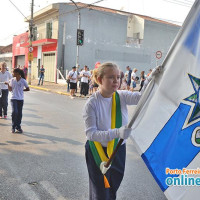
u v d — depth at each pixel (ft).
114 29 95.76
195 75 5.63
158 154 6.29
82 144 18.89
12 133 21.50
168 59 6.10
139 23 102.99
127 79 58.08
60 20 87.51
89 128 7.39
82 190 11.79
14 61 131.54
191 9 5.53
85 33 90.58
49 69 94.63
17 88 21.47
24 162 15.02
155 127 6.37
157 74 6.31
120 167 8.08
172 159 6.02
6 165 14.52
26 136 20.71
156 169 6.29
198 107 5.62
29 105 37.47
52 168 14.21
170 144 6.08
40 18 100.48
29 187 11.96
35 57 105.91
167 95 6.12
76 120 27.78
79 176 13.26
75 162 15.20
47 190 11.72
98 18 92.48
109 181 8.03
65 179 12.87
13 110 21.42
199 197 5.57
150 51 104.32
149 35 103.60
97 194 7.84
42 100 44.19
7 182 12.42
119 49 97.35
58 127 24.17
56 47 88.43
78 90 64.18
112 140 7.72
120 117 7.73
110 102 7.69
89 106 7.45
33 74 108.27
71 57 90.02
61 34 88.07
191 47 5.69
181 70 5.87
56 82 88.84
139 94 7.70
